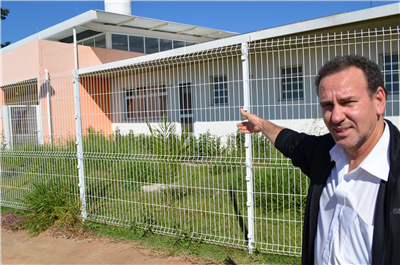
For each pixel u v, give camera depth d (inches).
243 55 127.4
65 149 194.9
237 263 122.4
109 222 166.2
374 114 39.0
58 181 185.8
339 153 45.3
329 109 40.8
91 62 459.5
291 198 166.9
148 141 170.2
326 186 46.8
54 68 418.9
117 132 196.7
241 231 146.3
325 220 45.6
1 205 210.8
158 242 145.1
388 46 243.3
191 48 315.6
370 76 38.0
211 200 183.6
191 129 352.8
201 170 228.7
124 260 132.9
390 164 37.7
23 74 426.6
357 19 226.1
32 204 181.5
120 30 499.5
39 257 142.1
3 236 169.2
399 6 210.5
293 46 284.2
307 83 279.9
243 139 208.7
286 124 280.7
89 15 397.1
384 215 36.9
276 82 300.0
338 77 39.0
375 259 36.6
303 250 50.0
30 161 200.2
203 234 142.6
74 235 161.3
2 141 227.1
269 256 125.0
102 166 174.7
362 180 40.3
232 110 327.9
